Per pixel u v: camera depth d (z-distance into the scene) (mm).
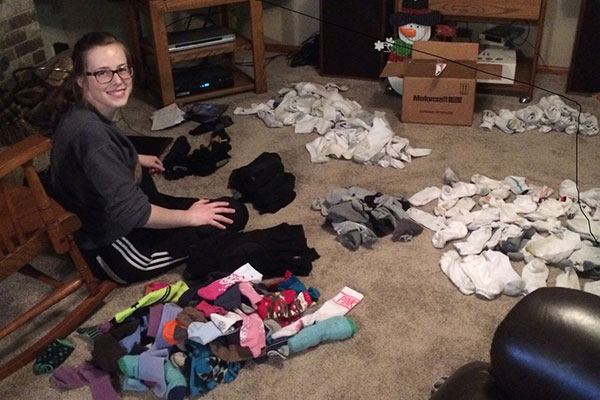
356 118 2877
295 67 3693
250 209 2359
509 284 1896
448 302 1896
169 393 1582
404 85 2883
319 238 2189
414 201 2354
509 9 2949
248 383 1646
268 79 3535
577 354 912
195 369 1616
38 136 1610
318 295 1891
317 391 1618
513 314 999
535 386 936
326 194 2428
